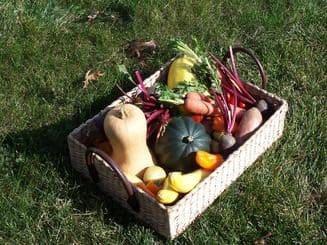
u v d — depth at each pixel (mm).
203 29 2150
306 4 2193
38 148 1835
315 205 1699
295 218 1664
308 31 2121
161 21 2174
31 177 1765
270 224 1661
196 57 1801
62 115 1923
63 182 1751
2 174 1775
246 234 1643
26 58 2082
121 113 1627
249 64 2035
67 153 1819
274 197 1709
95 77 2014
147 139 1716
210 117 1735
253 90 1794
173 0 2219
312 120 1869
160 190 1572
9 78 2027
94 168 1655
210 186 1620
